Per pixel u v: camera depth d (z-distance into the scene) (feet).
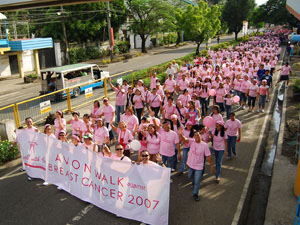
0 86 78.13
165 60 120.67
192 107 31.07
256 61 68.90
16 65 96.17
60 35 119.96
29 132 25.89
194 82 47.50
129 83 65.00
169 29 139.13
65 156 23.58
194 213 21.12
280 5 169.68
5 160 30.53
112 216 20.97
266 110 45.93
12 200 23.30
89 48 131.54
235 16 171.32
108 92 61.57
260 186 25.36
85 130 29.19
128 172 19.98
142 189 19.58
